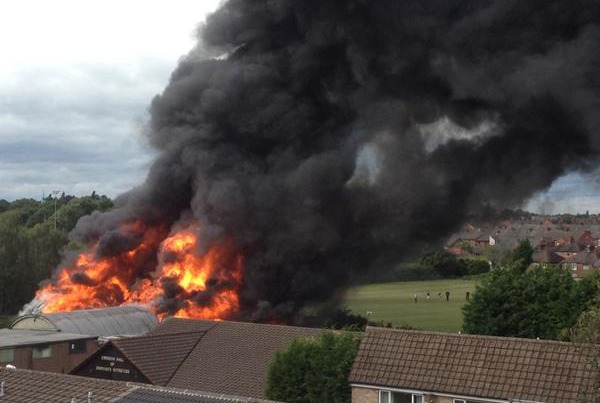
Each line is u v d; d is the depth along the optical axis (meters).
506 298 46.06
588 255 145.12
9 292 90.06
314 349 35.12
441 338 29.89
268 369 37.38
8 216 96.44
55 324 55.31
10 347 49.50
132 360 41.03
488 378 27.84
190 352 43.34
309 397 34.34
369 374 29.81
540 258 156.00
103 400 22.80
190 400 22.72
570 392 26.34
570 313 44.66
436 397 28.38
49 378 24.89
